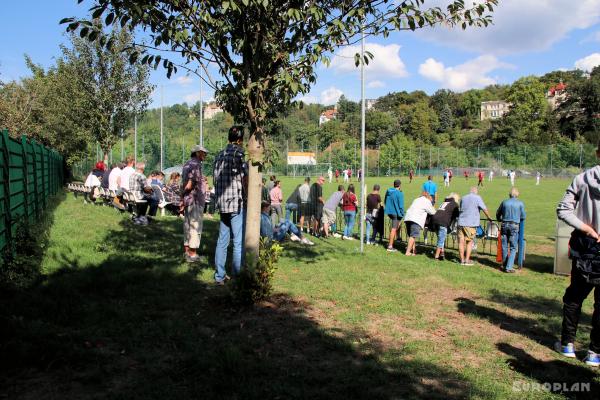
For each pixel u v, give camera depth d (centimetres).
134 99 2375
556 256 913
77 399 326
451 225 1115
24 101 2695
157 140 5772
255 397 335
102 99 2273
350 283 693
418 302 620
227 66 543
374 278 736
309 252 977
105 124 2327
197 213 778
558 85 12406
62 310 491
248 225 569
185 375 366
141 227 1132
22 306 488
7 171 684
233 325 484
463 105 14975
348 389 355
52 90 2619
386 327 509
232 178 617
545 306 636
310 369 389
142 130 6556
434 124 12419
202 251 887
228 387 347
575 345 485
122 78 2300
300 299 593
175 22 491
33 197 1038
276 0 513
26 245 691
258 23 508
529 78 9762
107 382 353
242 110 591
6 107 2370
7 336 405
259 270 562
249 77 540
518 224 932
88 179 1761
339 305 580
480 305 622
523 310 611
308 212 1416
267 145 539
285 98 502
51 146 2819
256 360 399
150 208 1385
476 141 10281
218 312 524
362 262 881
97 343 421
